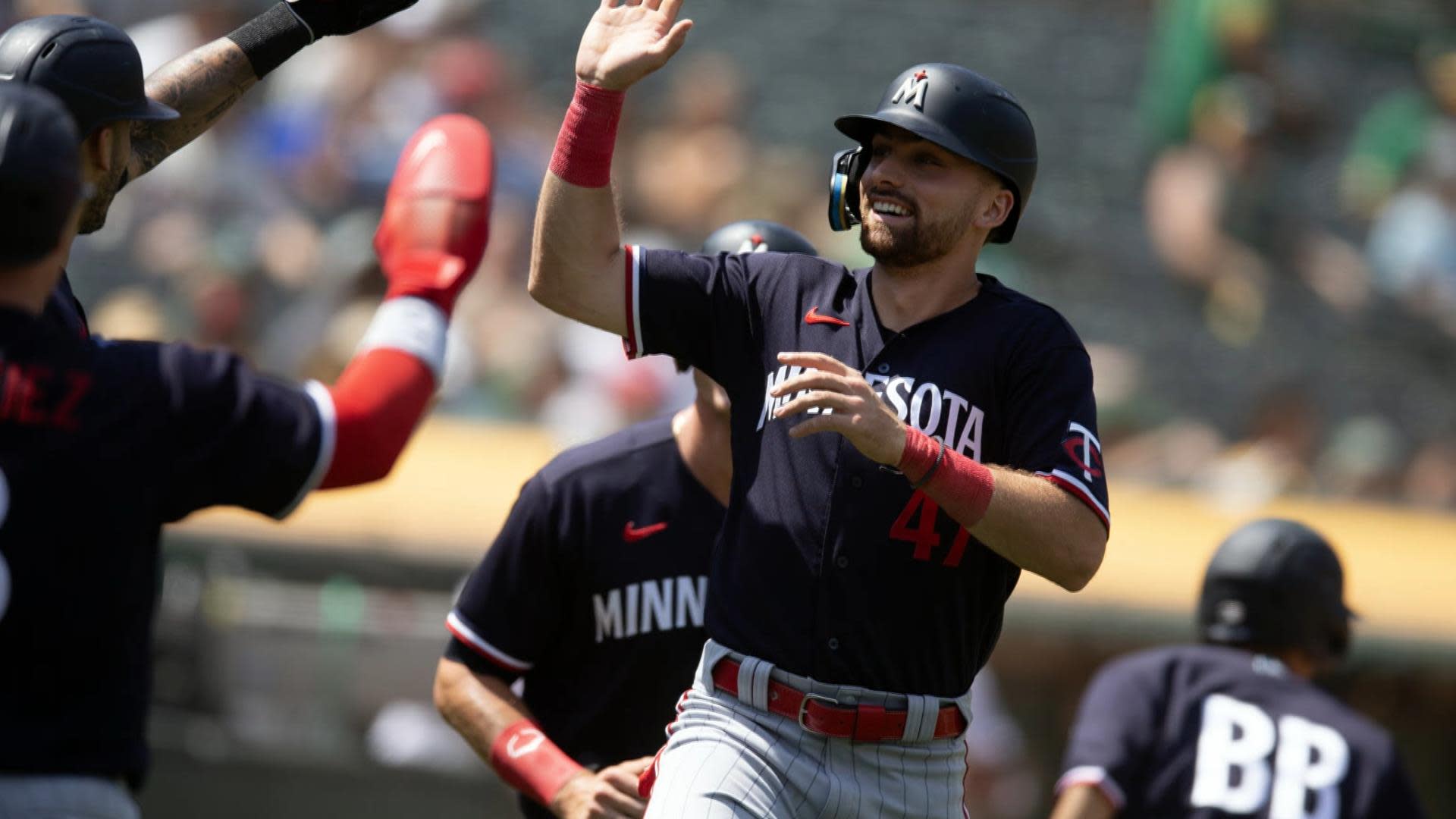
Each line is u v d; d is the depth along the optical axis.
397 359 10.04
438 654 26.80
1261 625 17.11
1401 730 29.97
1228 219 42.88
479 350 34.09
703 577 14.05
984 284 11.74
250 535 27.23
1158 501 31.50
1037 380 11.20
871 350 11.42
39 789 9.17
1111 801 16.67
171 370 9.59
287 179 39.00
